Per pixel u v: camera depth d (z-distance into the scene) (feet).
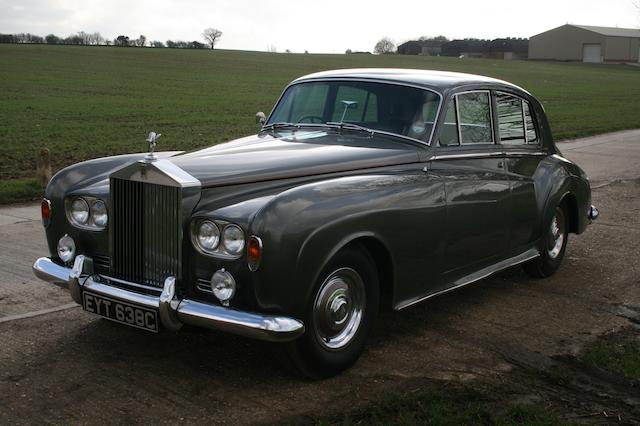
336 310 13.01
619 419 12.01
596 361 14.38
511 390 13.00
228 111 88.89
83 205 14.03
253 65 197.77
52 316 16.22
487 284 20.04
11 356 13.89
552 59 342.44
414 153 15.43
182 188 12.32
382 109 16.60
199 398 12.32
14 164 44.01
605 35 323.78
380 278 14.57
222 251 12.05
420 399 12.32
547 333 16.14
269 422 11.49
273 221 11.76
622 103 118.93
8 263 20.53
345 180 13.30
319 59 239.71
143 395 12.37
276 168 13.71
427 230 14.82
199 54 240.32
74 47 237.45
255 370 13.57
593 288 19.81
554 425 11.51
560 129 72.84
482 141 17.39
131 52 229.45
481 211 16.60
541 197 19.21
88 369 13.39
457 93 16.58
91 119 76.33
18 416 11.48
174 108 91.40
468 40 378.94
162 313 12.23
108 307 13.17
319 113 17.63
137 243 13.14
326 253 12.37
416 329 16.15
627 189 37.14
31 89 110.83
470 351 14.90
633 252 23.89
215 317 11.83
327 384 13.05
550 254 20.61
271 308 11.95
